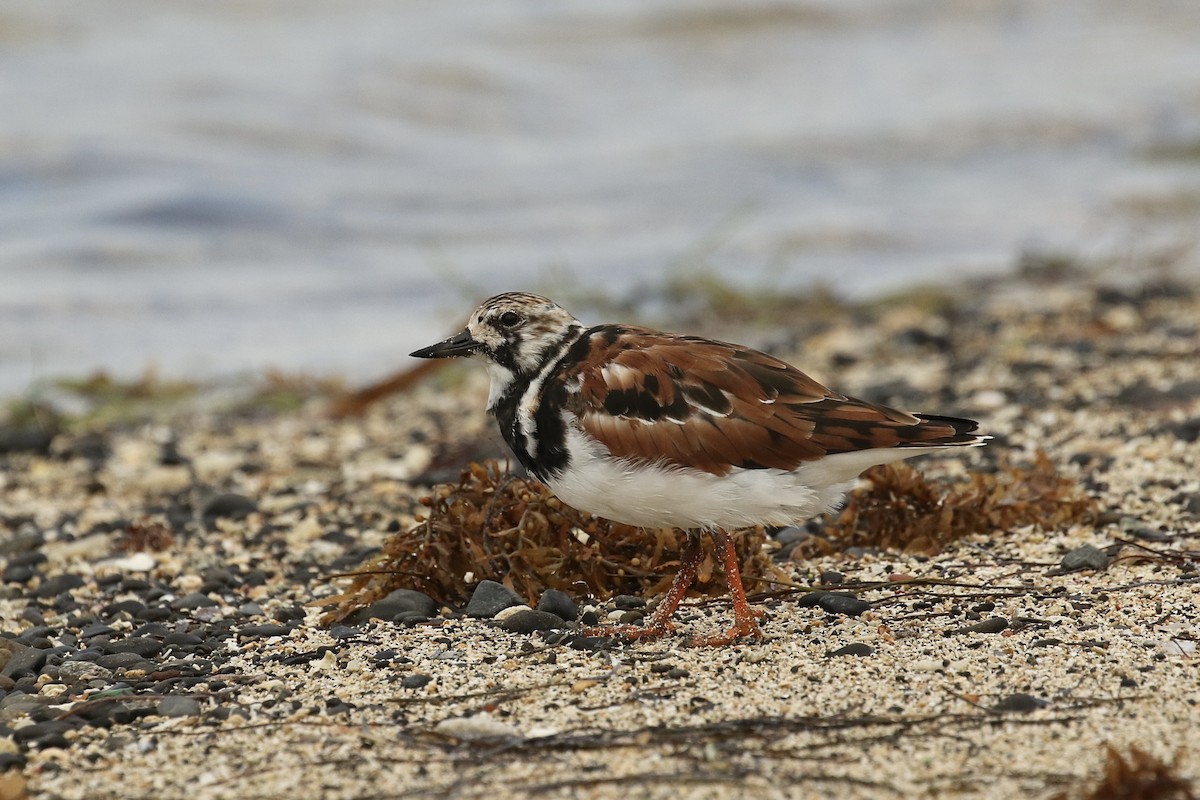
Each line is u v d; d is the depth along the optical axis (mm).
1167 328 16812
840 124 27266
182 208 21672
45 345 18188
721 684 7434
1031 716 6852
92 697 7691
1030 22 34781
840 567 9414
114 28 28406
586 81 28734
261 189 22766
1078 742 6559
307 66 27000
